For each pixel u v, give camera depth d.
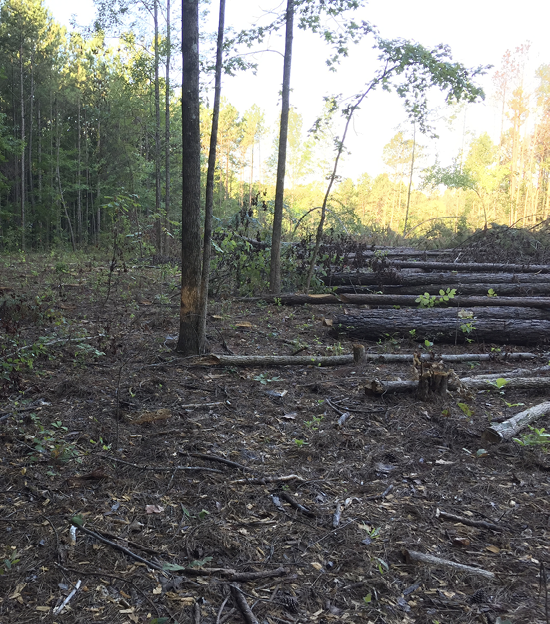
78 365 5.21
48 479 3.15
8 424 3.83
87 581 2.32
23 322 6.89
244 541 2.65
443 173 23.95
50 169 26.66
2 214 22.97
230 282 9.63
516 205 33.12
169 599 2.23
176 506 2.95
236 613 2.16
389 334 6.79
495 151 34.62
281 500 3.06
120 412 4.10
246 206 9.88
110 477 3.20
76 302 8.50
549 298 7.82
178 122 23.62
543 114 36.19
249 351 6.12
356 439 3.86
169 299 8.88
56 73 28.20
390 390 4.68
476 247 12.83
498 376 5.19
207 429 3.96
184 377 5.04
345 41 8.12
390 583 2.36
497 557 2.55
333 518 2.86
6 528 2.66
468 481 3.31
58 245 24.81
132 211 14.20
